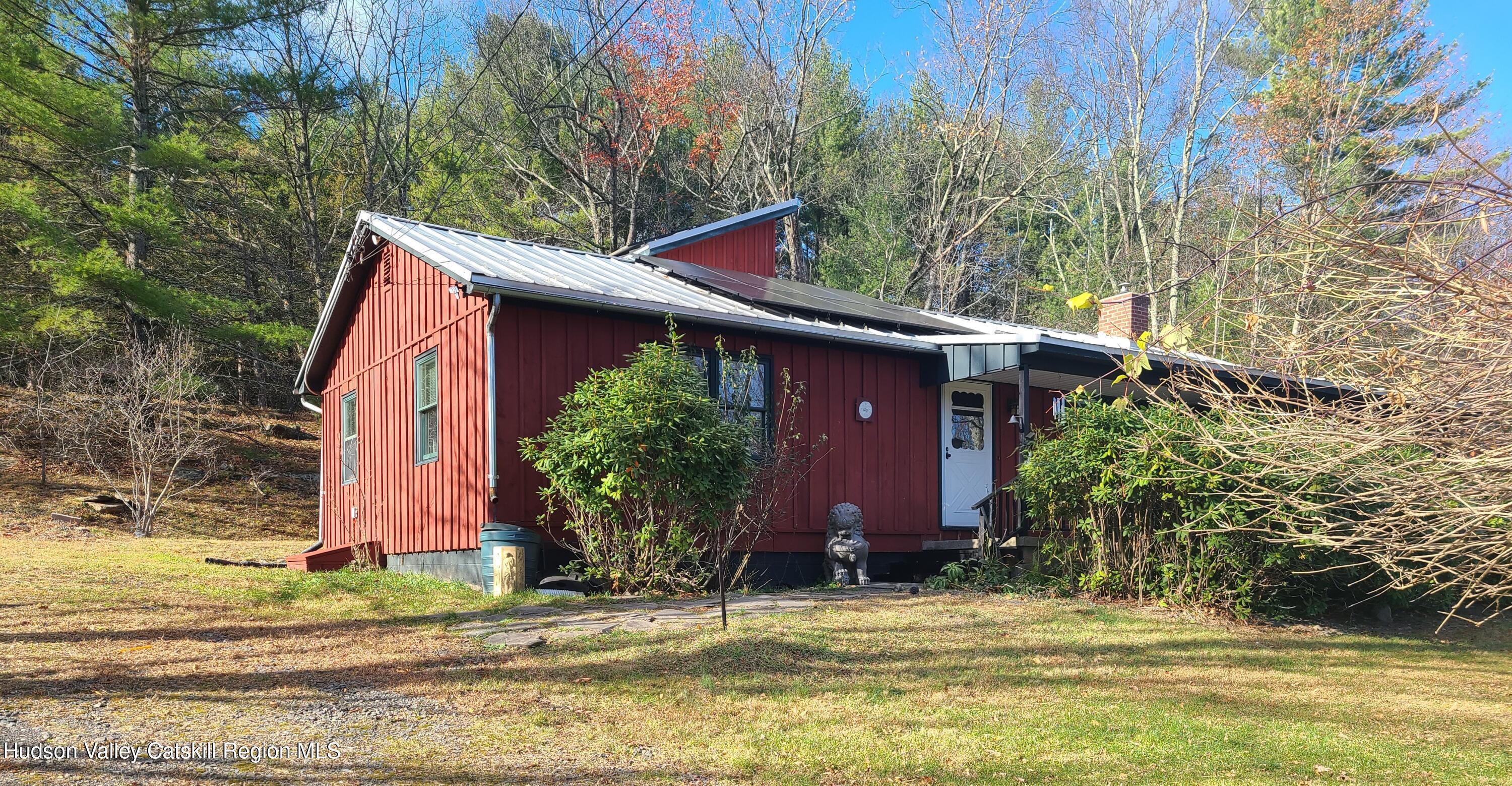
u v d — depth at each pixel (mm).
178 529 19344
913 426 14688
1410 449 4242
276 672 7254
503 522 11055
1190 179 32156
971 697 6922
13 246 24391
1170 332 4723
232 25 23734
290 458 25078
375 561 14320
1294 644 9336
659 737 5930
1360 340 4176
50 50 22281
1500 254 3594
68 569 11562
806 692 6922
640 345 11438
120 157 23641
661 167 36719
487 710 6410
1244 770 5488
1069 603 10625
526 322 11367
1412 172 4125
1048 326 35000
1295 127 23391
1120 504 10719
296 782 4898
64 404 21438
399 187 31219
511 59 32344
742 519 11930
